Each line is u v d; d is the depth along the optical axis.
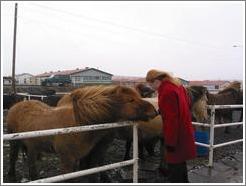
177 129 3.76
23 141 4.97
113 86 4.14
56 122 4.30
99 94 4.04
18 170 5.82
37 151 4.80
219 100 10.58
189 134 3.85
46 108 4.88
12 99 14.76
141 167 5.93
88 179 4.52
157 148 7.78
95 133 4.05
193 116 6.18
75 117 4.09
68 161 4.14
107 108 3.97
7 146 7.86
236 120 12.95
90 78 50.31
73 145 4.05
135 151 4.32
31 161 4.85
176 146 3.84
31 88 27.47
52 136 4.29
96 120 4.01
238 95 11.11
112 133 4.30
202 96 5.91
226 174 5.44
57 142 4.17
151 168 5.86
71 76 48.25
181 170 3.93
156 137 5.68
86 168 4.48
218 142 8.61
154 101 5.50
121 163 4.15
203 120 6.09
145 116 3.92
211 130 5.89
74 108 4.11
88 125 4.01
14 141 5.30
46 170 5.73
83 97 4.06
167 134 3.76
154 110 3.96
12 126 5.22
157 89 3.94
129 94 4.02
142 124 5.43
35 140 4.64
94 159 4.43
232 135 9.88
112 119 4.05
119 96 4.00
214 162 6.19
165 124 3.79
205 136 6.62
